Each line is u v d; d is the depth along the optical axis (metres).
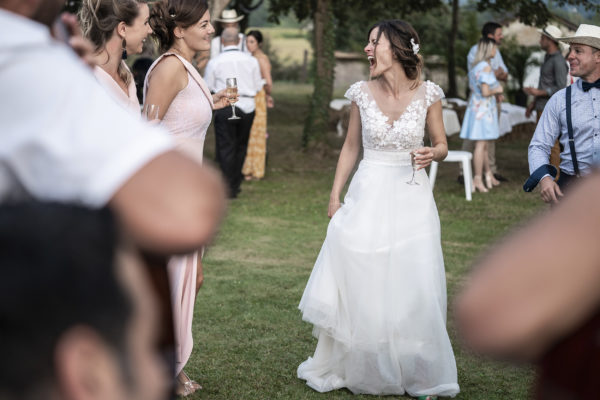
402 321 3.68
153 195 1.20
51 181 1.25
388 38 3.76
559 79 9.60
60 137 1.25
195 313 4.97
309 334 4.65
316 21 12.46
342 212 3.83
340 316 3.75
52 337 0.64
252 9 16.20
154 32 3.65
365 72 29.86
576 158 4.23
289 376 4.02
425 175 3.84
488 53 9.29
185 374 3.82
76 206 0.72
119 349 0.68
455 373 3.73
